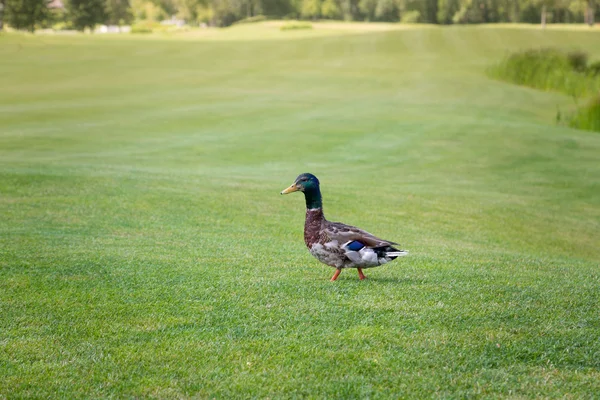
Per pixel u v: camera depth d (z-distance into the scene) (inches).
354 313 258.8
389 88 1830.7
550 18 5541.3
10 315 259.0
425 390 192.4
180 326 246.1
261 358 214.1
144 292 291.6
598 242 588.7
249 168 874.1
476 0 5733.3
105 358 214.4
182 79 1968.5
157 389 192.2
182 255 378.6
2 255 360.2
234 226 505.7
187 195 614.2
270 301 276.2
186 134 1130.0
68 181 646.5
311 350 220.2
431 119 1302.9
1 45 2891.2
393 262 374.6
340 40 3058.6
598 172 893.8
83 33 4525.1
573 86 1815.9
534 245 547.8
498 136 1129.4
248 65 2342.5
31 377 200.5
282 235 479.2
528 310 267.6
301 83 1900.8
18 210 517.7
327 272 338.6
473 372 205.2
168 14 6555.1
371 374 202.7
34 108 1385.3
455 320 251.3
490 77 2078.0
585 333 239.5
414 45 2847.0
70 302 276.2
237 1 6220.5
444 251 444.5
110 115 1315.2
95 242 412.8
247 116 1316.4
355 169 888.3
